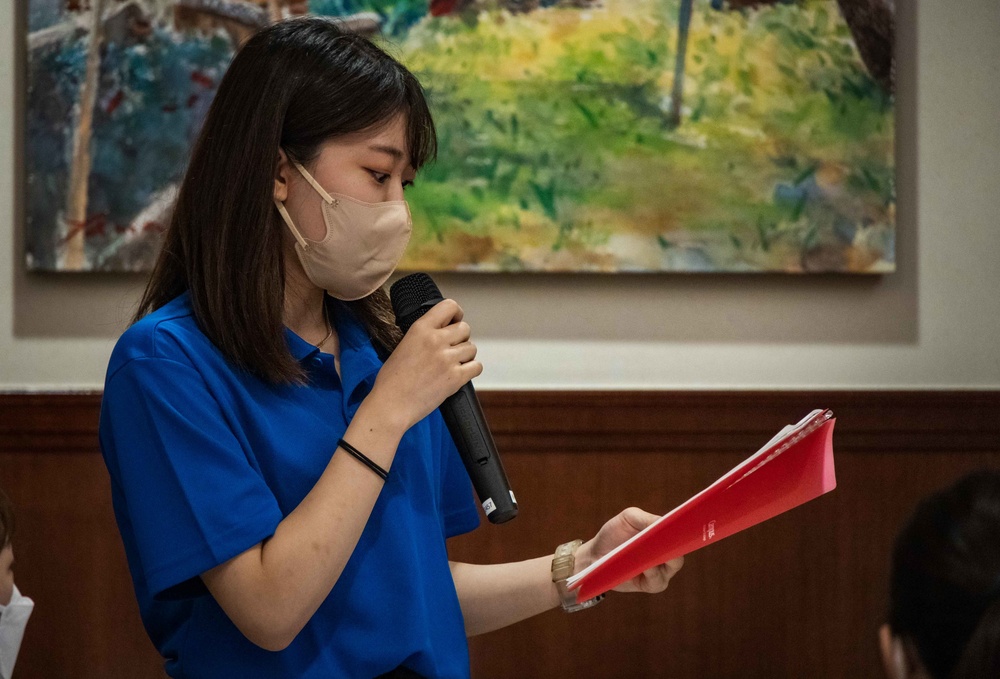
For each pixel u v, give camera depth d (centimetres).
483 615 353
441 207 618
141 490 271
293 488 289
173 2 613
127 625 607
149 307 310
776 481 272
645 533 283
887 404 619
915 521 173
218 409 281
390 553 302
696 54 622
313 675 286
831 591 623
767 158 623
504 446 616
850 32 623
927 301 639
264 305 289
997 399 620
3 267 624
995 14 638
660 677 621
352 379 311
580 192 620
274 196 296
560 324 632
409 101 306
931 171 639
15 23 623
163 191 614
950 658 165
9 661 404
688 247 622
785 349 636
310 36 302
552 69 620
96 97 612
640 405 616
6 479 607
